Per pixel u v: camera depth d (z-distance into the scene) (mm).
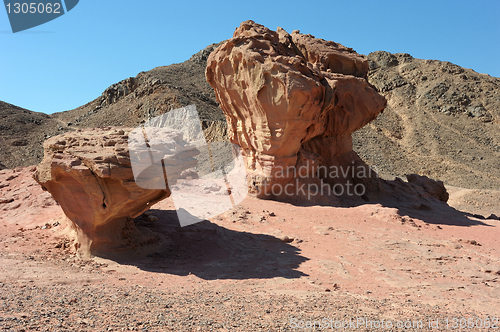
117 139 8891
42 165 9398
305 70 17125
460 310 7641
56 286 6887
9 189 15750
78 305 5715
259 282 8641
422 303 7961
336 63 20844
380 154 69625
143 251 10148
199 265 9680
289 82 16000
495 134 78062
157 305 6199
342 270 9898
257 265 9977
